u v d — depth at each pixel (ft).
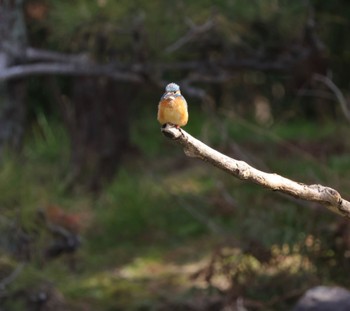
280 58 42.16
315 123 62.95
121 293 37.83
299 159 46.80
